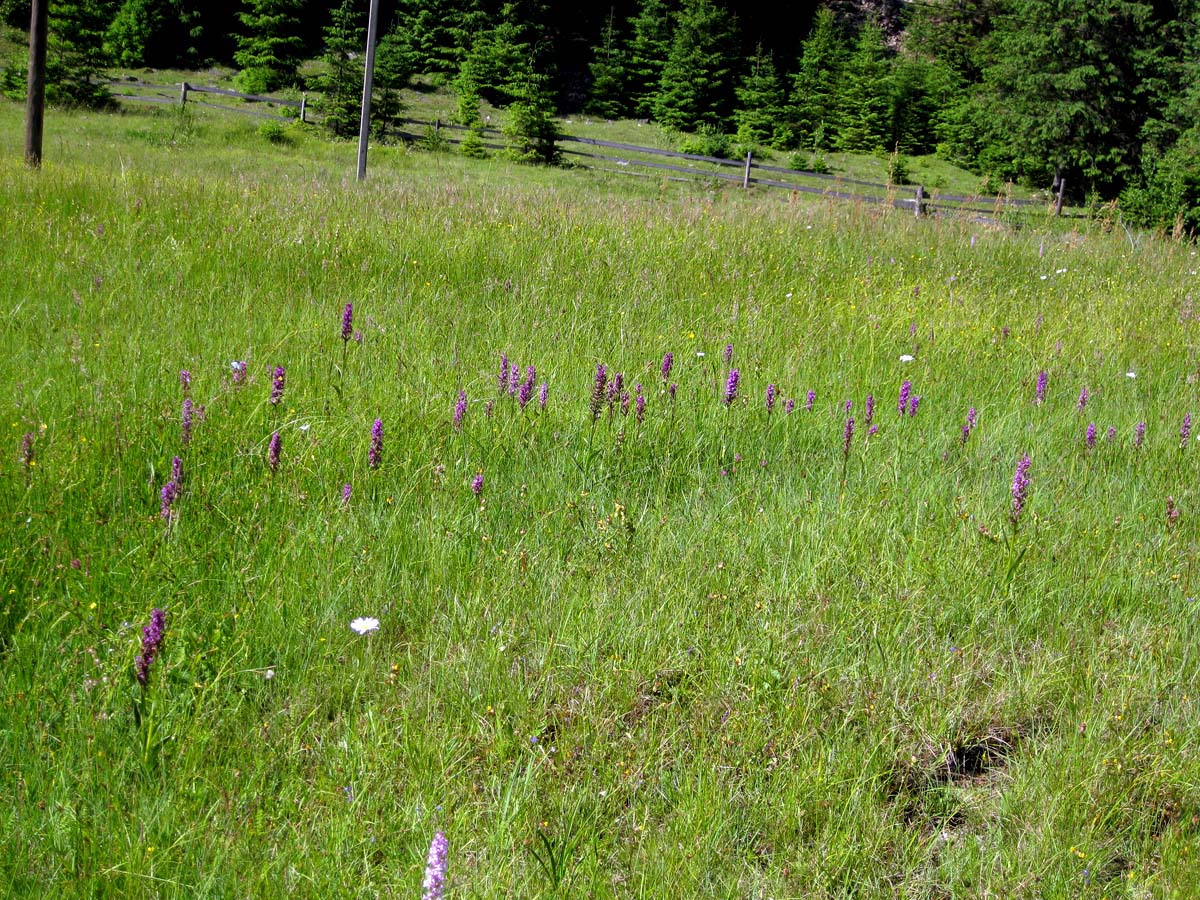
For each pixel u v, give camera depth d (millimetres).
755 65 50500
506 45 47875
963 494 5219
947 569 4406
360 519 4477
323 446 5078
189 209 10555
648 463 5387
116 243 9047
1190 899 2836
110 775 2947
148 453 4773
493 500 4785
